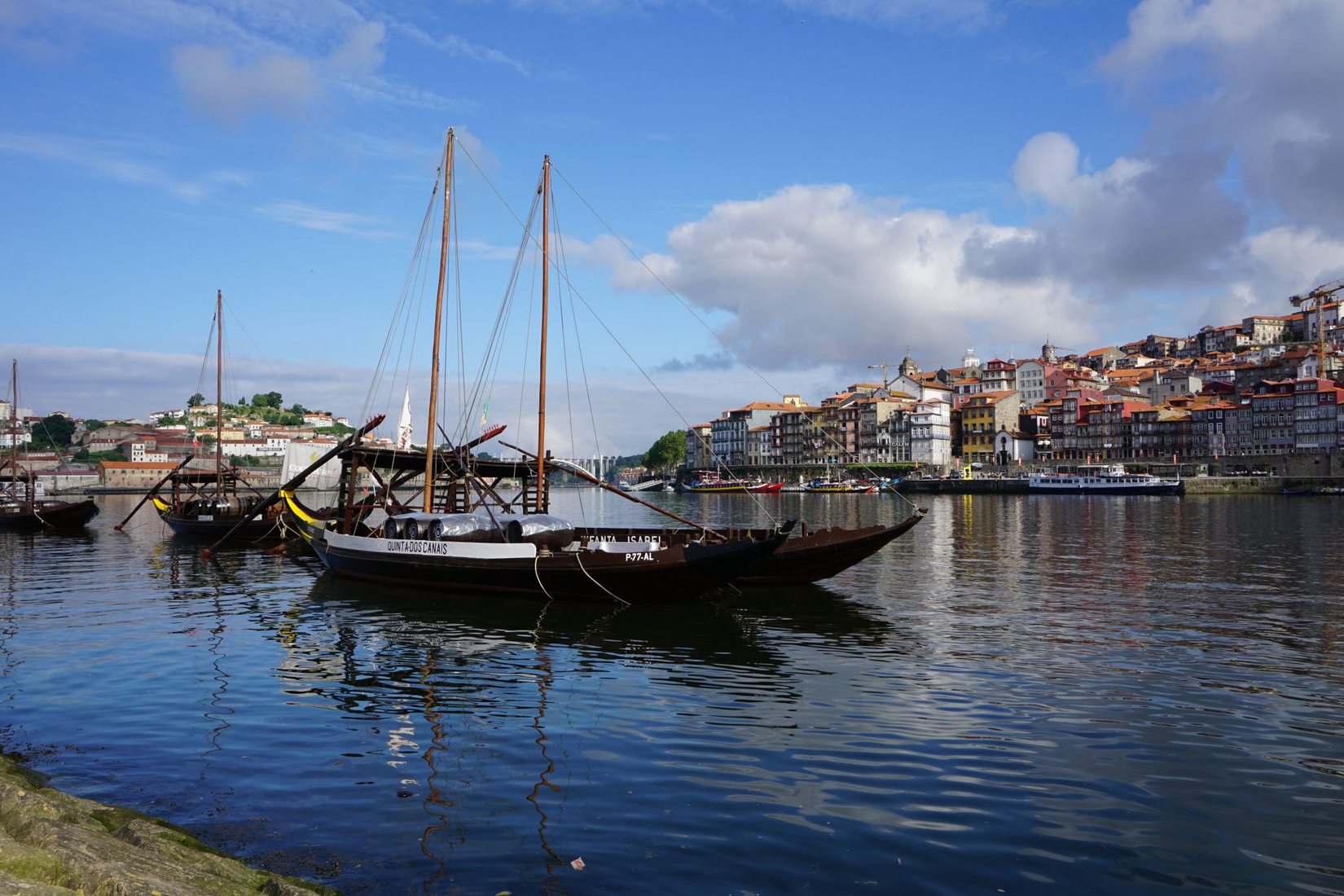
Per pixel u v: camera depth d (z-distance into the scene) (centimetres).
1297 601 3444
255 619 3238
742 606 3409
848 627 2986
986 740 1761
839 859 1234
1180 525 7762
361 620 3189
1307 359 17950
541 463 4388
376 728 1862
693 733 1812
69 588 4141
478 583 3622
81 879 927
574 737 1791
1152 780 1537
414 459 4828
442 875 1184
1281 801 1448
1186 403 18325
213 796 1477
